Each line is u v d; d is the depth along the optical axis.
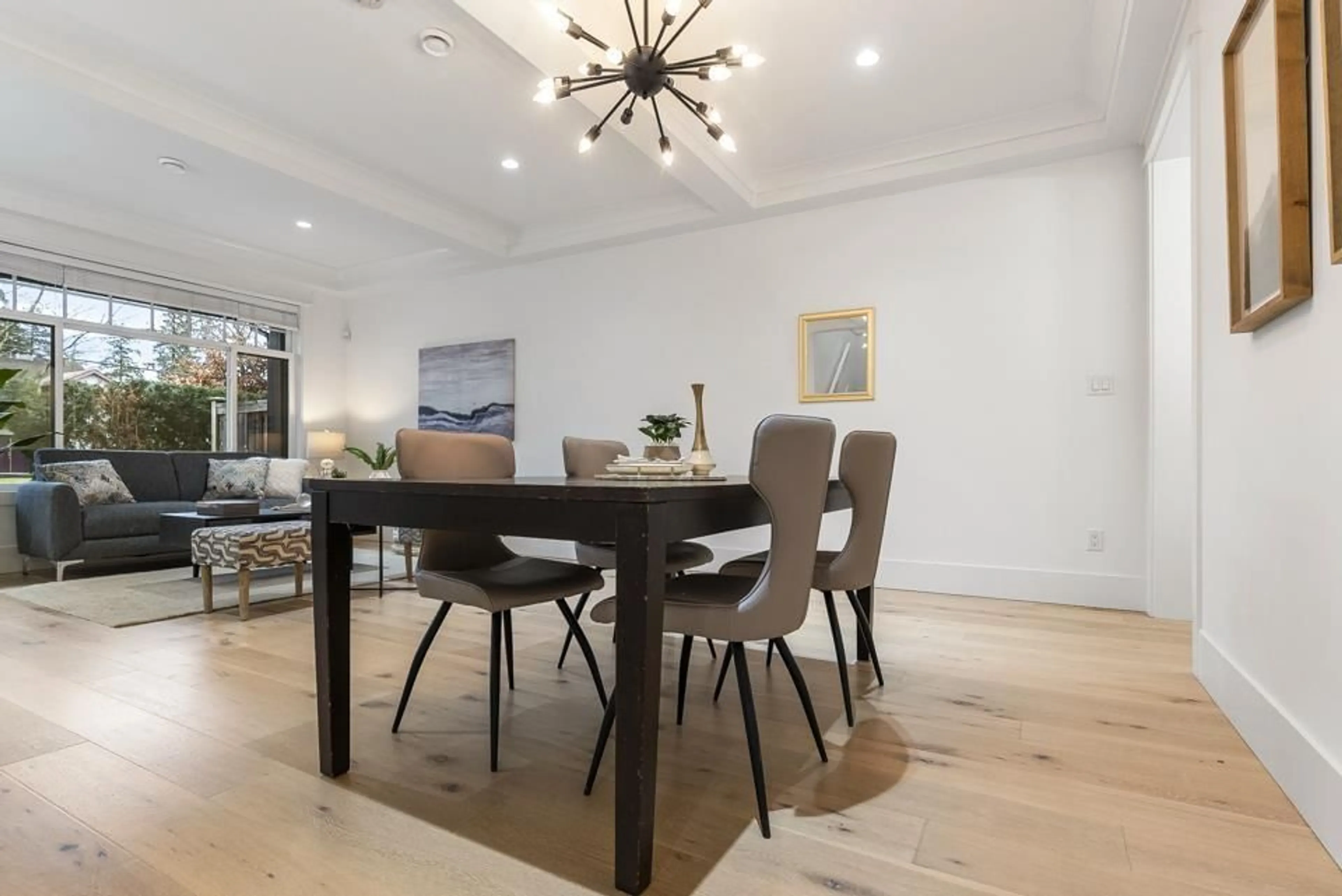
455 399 5.85
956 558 3.80
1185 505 3.20
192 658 2.50
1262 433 1.66
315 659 1.87
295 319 6.28
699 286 4.67
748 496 1.50
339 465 6.45
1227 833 1.33
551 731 1.85
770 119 3.48
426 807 1.43
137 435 5.26
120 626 2.96
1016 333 3.67
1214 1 2.06
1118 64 2.73
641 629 1.14
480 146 3.81
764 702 2.09
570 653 2.62
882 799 1.47
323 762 1.57
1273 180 1.50
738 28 2.75
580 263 5.20
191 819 1.38
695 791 1.51
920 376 3.91
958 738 1.80
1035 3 2.60
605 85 2.90
